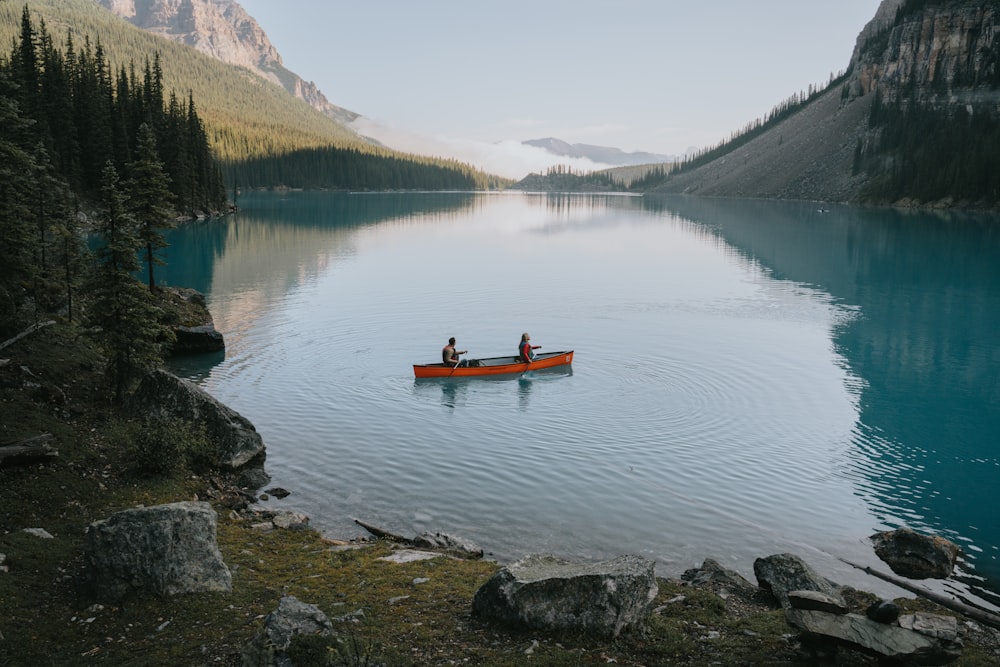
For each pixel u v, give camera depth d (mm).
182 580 13859
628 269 81375
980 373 39875
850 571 18562
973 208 186125
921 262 87562
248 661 9984
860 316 55469
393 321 51656
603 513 21625
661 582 16312
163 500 20062
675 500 22750
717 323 52312
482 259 90188
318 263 84188
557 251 101000
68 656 11438
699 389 35969
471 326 50469
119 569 13602
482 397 33875
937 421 31656
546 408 32375
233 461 24109
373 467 25016
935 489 24297
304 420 30078
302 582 15023
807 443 28609
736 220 166875
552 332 48875
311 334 47219
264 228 131000
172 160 135250
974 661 12781
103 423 24578
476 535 19969
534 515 21406
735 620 13633
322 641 10375
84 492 19375
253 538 18266
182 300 48250
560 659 11375
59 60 130750
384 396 33906
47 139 103312
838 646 11523
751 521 21438
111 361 28328
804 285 70312
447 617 13141
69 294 35469
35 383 25609
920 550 19297
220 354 41562
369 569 16062
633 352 43438
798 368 40406
